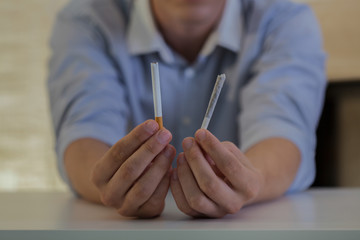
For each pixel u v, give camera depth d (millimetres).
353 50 1946
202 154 662
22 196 980
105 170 692
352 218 669
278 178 848
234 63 1182
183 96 1197
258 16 1160
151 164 689
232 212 688
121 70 1159
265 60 1126
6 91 2535
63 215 744
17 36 2490
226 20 1111
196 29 1079
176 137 1217
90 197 865
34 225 624
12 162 2574
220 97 1205
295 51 1113
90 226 609
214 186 658
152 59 1186
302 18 1159
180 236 569
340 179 1840
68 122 1019
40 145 2545
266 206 803
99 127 987
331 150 1848
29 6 2461
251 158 862
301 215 705
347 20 1952
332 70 1949
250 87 1066
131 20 1167
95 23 1167
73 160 922
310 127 1034
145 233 572
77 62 1121
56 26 1224
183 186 673
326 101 1889
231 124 1201
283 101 1009
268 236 562
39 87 2508
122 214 703
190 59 1177
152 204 687
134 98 1184
